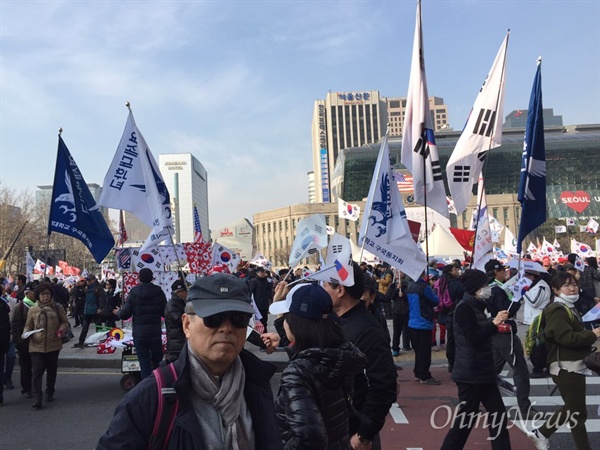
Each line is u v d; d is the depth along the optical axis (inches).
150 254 424.5
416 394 335.3
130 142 344.2
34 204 2500.0
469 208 3353.8
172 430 78.7
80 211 389.7
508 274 522.6
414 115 348.8
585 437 203.2
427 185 346.0
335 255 164.7
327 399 108.4
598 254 1072.2
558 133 4911.4
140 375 369.1
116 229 2790.4
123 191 341.1
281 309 122.4
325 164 6579.7
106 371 447.2
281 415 104.5
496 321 194.4
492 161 4037.9
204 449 78.9
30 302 391.5
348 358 109.9
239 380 85.9
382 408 133.6
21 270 2048.5
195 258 426.0
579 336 200.8
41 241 2236.7
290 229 3981.3
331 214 3937.0
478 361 198.2
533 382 356.8
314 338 112.4
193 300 83.1
